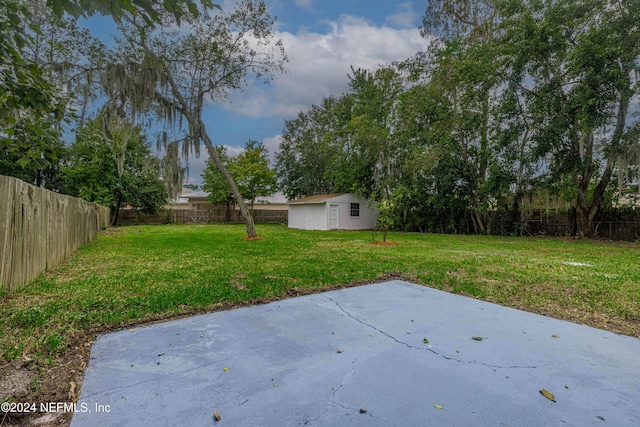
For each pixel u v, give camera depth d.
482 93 12.94
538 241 12.04
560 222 13.83
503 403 1.72
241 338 2.61
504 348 2.43
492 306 3.56
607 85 10.06
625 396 1.80
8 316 3.02
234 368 2.10
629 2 9.34
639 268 6.06
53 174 17.69
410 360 2.22
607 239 12.40
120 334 2.70
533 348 2.44
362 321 3.03
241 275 5.09
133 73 8.47
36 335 2.59
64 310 3.22
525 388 1.87
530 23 10.96
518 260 7.06
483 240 12.45
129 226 21.17
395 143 16.67
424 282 4.80
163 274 5.12
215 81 10.59
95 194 18.45
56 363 2.17
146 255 7.47
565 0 10.43
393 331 2.77
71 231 7.42
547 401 1.74
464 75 12.63
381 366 2.13
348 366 2.13
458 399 1.75
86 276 4.97
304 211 21.45
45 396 1.77
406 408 1.67
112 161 18.94
